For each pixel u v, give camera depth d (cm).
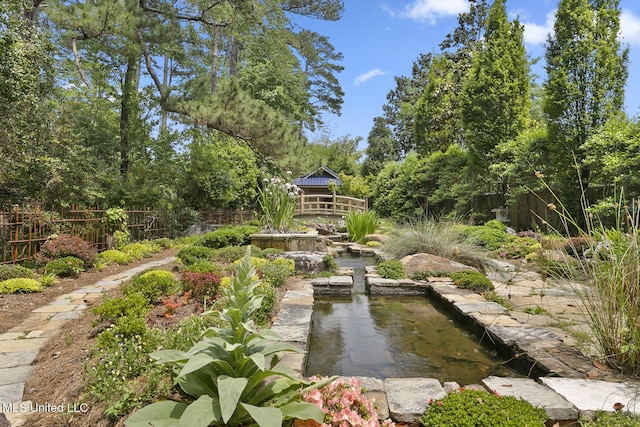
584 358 296
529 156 1020
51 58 752
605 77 892
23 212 680
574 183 935
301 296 520
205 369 187
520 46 1235
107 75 1441
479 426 186
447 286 581
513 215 1177
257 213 1798
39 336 352
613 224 754
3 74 617
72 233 784
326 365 337
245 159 1806
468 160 1362
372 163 3309
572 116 927
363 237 1295
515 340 338
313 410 170
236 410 176
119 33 991
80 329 362
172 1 1350
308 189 3128
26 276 573
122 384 223
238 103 1203
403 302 571
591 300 304
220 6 1395
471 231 961
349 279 643
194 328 289
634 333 267
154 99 1317
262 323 391
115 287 567
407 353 364
